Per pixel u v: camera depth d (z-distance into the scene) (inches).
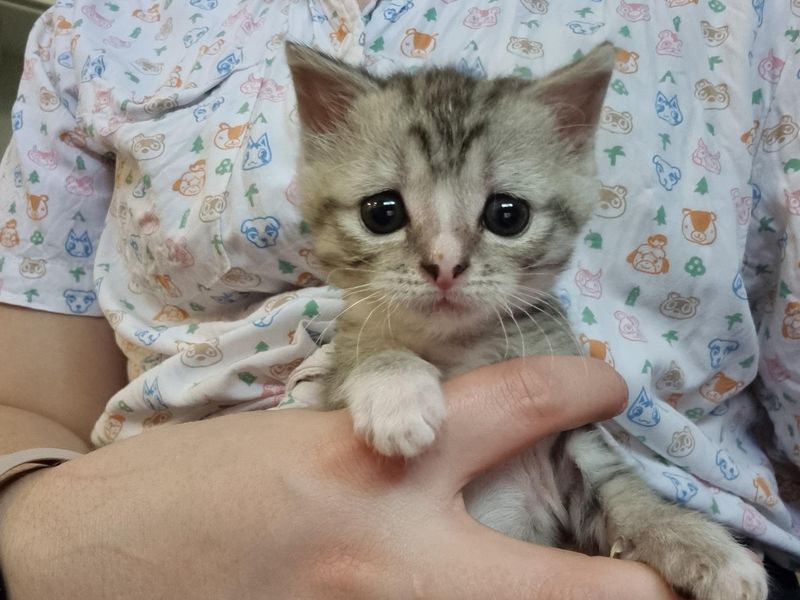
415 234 5.7
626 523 5.1
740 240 6.8
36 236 8.4
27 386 8.2
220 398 7.1
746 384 7.1
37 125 8.5
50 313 8.5
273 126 7.0
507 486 5.5
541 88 6.3
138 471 5.1
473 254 5.6
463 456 4.6
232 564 4.4
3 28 12.5
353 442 4.7
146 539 4.6
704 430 7.2
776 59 7.0
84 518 4.8
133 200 7.7
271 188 6.7
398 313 5.8
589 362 5.3
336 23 7.7
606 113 6.8
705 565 4.3
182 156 7.3
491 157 5.9
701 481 6.7
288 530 4.4
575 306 6.6
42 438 7.0
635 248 6.7
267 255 6.9
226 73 7.6
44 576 4.7
